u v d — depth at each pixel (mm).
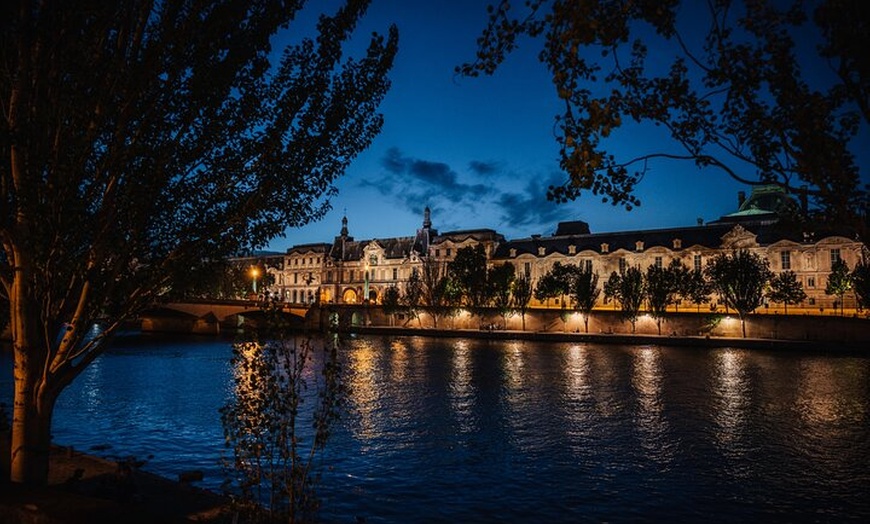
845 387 48094
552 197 7945
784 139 7336
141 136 13016
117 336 102812
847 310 93312
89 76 12164
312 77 14172
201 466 27031
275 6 13672
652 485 25281
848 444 31516
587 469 27375
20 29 11359
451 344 87750
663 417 37969
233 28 13250
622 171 7688
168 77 12867
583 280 96250
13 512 8172
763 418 37531
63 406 41312
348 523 20938
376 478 25844
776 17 7320
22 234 13055
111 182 13109
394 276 153000
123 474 17500
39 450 14148
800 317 77500
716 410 39969
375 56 14602
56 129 12398
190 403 42531
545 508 22688
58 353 14180
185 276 14445
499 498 23656
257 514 14727
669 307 105875
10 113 11797
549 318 99562
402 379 53469
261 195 13984
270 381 13891
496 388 48719
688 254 114000
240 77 13734
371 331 108562
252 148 14094
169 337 102500
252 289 133125
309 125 14164
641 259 118438
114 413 39062
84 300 13734
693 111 7746
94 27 12008
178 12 12898
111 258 14297
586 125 7656
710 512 22359
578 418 37812
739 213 125812
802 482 25656
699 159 7801
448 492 24188
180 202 14109
